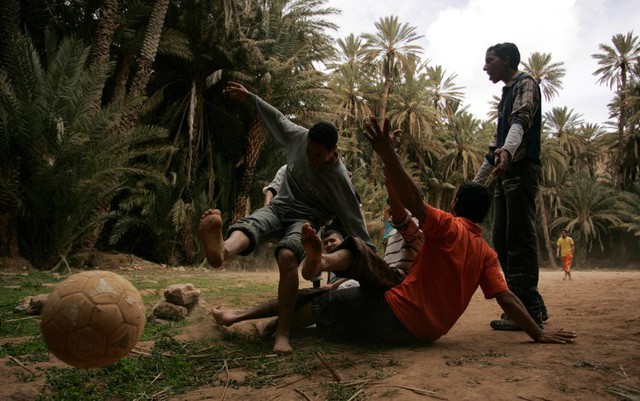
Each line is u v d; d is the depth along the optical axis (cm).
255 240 316
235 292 699
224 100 2053
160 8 1467
